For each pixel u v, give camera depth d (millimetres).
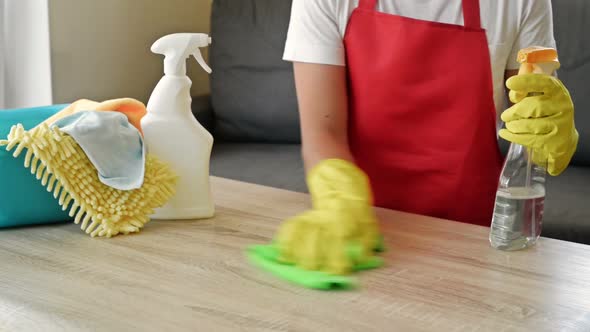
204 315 837
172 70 1179
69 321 824
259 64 2846
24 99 2480
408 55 1424
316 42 1413
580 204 2182
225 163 2623
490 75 1432
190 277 947
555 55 1044
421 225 1172
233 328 806
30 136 1061
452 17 1425
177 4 3059
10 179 1091
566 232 2068
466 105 1439
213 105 2930
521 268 1001
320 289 912
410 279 952
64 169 1080
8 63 2416
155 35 2961
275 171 2539
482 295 908
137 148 1150
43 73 2490
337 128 1409
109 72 2758
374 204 1519
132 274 956
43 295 890
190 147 1173
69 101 2602
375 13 1426
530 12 1428
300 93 1428
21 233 1110
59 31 2525
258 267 982
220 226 1154
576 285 950
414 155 1480
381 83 1443
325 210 995
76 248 1049
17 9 2396
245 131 2896
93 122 1106
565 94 1038
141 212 1127
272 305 865
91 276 948
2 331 805
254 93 2850
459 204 1483
